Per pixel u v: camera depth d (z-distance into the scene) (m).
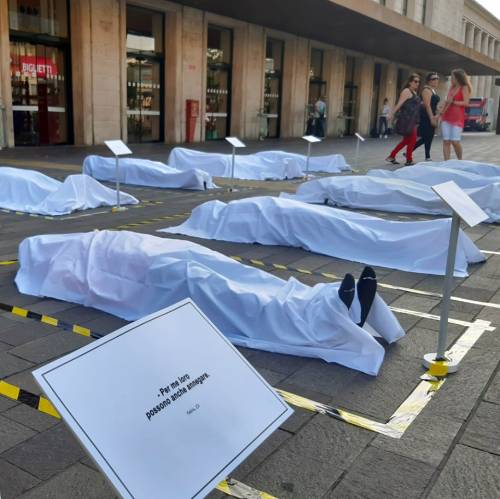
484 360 3.59
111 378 1.76
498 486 2.39
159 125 20.41
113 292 4.23
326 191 8.91
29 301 4.47
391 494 2.34
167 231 6.90
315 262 5.83
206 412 1.93
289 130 26.38
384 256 5.83
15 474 2.44
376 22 22.27
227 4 19.33
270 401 2.13
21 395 3.07
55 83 16.88
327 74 28.95
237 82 22.97
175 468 1.76
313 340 3.56
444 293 3.39
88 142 17.38
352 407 3.01
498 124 40.09
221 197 9.75
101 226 7.26
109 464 1.64
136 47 18.94
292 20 22.03
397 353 3.68
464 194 3.46
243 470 2.47
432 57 33.41
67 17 16.69
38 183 8.56
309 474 2.46
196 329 2.07
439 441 2.71
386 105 29.75
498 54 66.44
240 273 4.23
